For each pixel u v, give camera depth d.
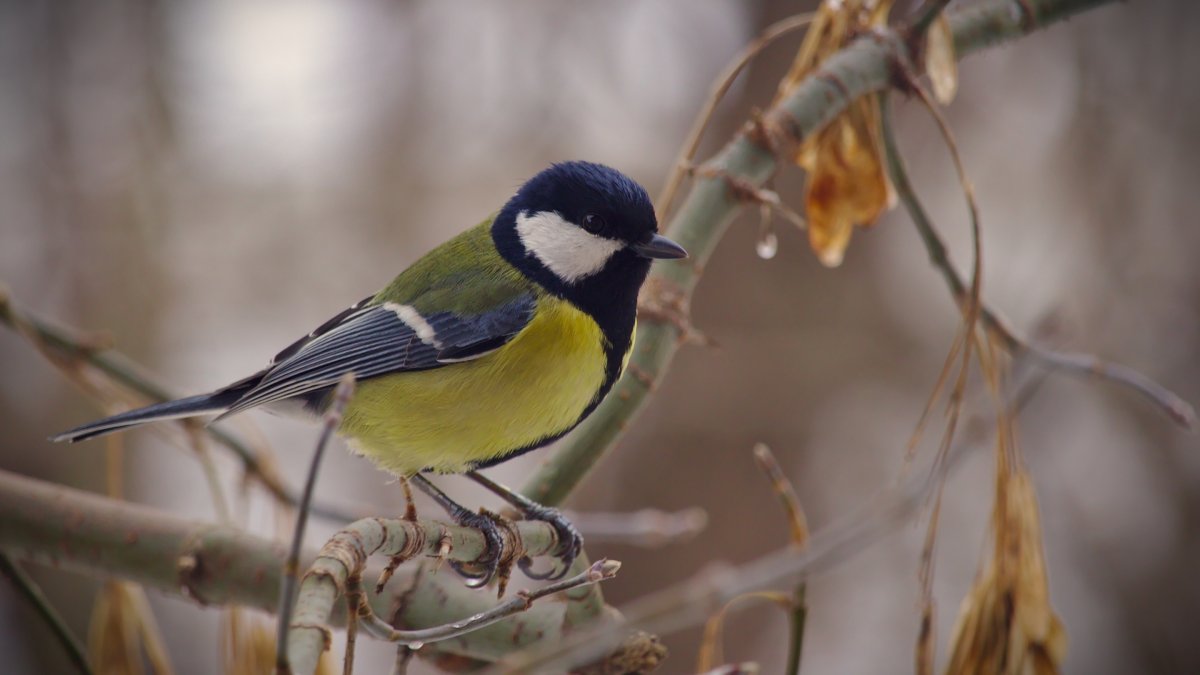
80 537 5.61
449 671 5.52
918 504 4.36
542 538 4.86
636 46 14.70
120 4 14.63
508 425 5.70
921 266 13.80
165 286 14.20
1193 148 12.66
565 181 5.91
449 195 14.95
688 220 5.81
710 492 12.43
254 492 6.86
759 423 12.54
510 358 5.61
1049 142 13.38
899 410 13.01
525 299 5.74
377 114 15.30
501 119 14.93
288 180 14.97
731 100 13.57
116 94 14.54
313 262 14.75
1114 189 12.88
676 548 12.37
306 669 2.97
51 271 13.84
